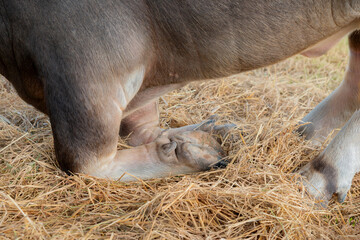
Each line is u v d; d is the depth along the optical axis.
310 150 3.36
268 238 2.48
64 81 2.64
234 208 2.67
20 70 2.85
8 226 2.39
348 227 2.73
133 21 2.66
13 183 2.85
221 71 2.88
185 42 2.75
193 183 2.71
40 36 2.62
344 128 2.90
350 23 2.82
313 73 5.54
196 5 2.62
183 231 2.47
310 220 2.68
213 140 3.25
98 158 2.83
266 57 2.79
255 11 2.60
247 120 3.92
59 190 2.81
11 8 2.65
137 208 2.72
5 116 3.94
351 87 3.37
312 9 2.61
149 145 3.14
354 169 2.84
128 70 2.72
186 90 4.61
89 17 2.59
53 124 2.77
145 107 3.47
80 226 2.45
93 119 2.70
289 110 4.34
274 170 3.02
